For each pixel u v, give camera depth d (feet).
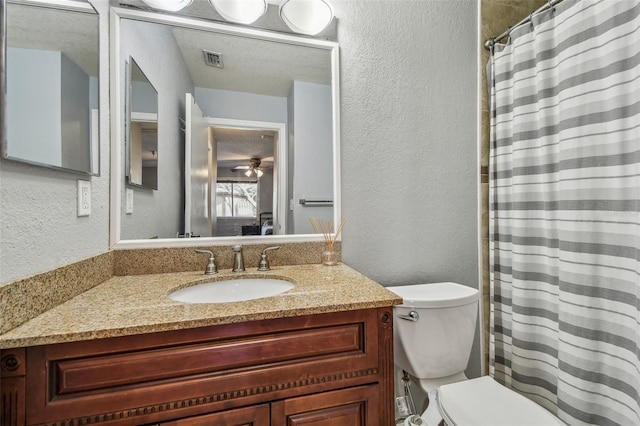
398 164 4.61
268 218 4.27
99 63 3.22
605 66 3.29
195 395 2.21
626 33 3.14
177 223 3.95
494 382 3.56
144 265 3.62
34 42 2.26
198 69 4.07
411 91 4.67
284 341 2.44
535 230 4.18
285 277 3.56
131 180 3.67
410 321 3.63
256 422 2.35
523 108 4.24
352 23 4.44
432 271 4.77
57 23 2.53
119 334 2.04
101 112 3.28
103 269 3.26
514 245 4.34
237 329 2.33
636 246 3.06
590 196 3.41
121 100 3.59
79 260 2.81
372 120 4.50
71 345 2.00
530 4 5.20
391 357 2.73
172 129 3.95
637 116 3.04
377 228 4.51
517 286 4.29
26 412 1.90
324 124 4.41
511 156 4.53
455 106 4.91
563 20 3.67
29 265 2.19
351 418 2.59
